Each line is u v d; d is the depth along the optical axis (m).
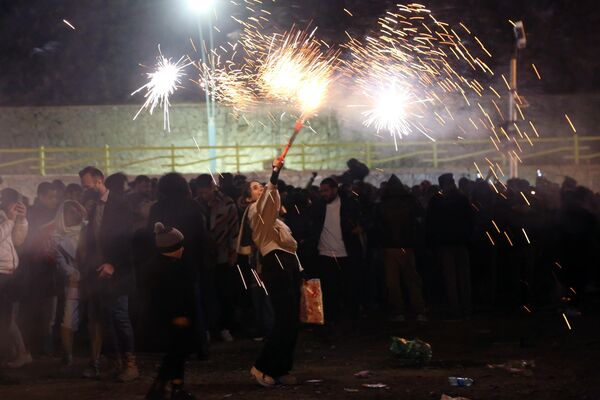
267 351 10.39
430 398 9.68
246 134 41.84
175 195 12.19
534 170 35.25
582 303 17.84
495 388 10.17
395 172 34.38
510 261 18.11
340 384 10.53
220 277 14.84
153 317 9.45
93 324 11.37
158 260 9.44
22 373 11.83
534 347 13.36
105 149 36.72
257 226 10.42
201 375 11.41
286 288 10.39
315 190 19.23
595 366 11.55
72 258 12.34
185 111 42.50
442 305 19.22
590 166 35.06
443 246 16.97
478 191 19.33
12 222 11.59
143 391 10.34
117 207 11.05
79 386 10.71
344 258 15.52
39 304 13.27
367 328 16.06
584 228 16.73
